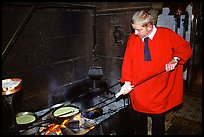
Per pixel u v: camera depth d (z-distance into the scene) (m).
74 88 4.14
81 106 3.83
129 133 3.29
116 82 4.13
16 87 2.59
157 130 2.85
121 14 3.64
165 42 2.54
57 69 3.71
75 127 3.04
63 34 3.66
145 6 3.29
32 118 3.12
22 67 3.18
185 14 4.21
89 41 4.20
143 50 2.59
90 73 4.21
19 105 3.25
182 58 2.62
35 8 3.04
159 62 2.57
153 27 2.54
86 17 3.99
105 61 4.21
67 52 3.81
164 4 3.71
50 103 3.75
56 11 3.45
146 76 2.64
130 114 3.26
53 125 3.00
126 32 3.66
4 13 2.81
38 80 3.45
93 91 4.06
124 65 2.87
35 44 3.28
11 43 2.81
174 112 3.87
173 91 2.81
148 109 2.74
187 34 4.52
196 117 3.69
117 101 4.14
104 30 4.02
